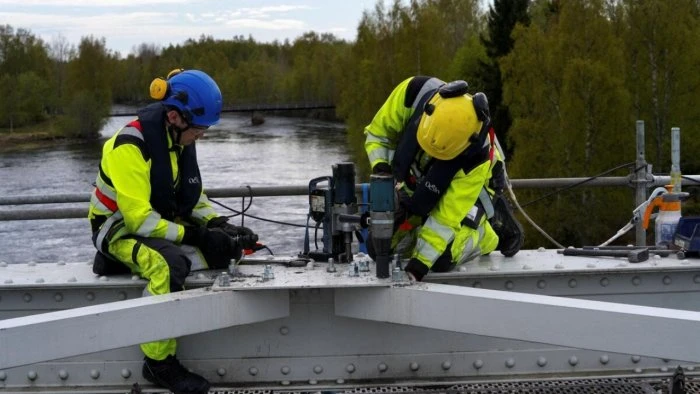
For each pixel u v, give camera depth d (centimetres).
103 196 395
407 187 415
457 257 391
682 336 306
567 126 3388
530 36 3678
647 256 416
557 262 419
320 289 389
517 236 435
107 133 8481
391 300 358
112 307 336
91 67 9412
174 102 389
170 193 400
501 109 4425
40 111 9338
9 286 393
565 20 3612
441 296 346
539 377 396
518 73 3697
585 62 3372
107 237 391
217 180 3909
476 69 5053
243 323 362
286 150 5584
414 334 394
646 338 310
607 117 3362
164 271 375
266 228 2625
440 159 381
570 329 321
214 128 8150
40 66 11875
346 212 412
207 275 399
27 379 397
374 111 5434
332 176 416
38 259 2566
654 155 3616
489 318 336
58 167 4906
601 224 3250
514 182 718
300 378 396
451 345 396
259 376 396
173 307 343
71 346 328
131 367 395
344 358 395
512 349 399
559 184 721
